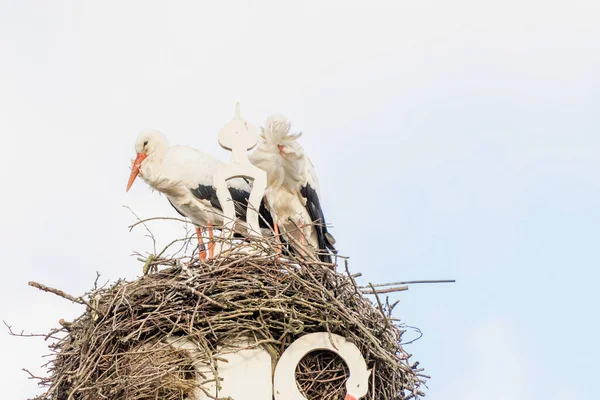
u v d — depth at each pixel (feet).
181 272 39.04
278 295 38.27
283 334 38.19
